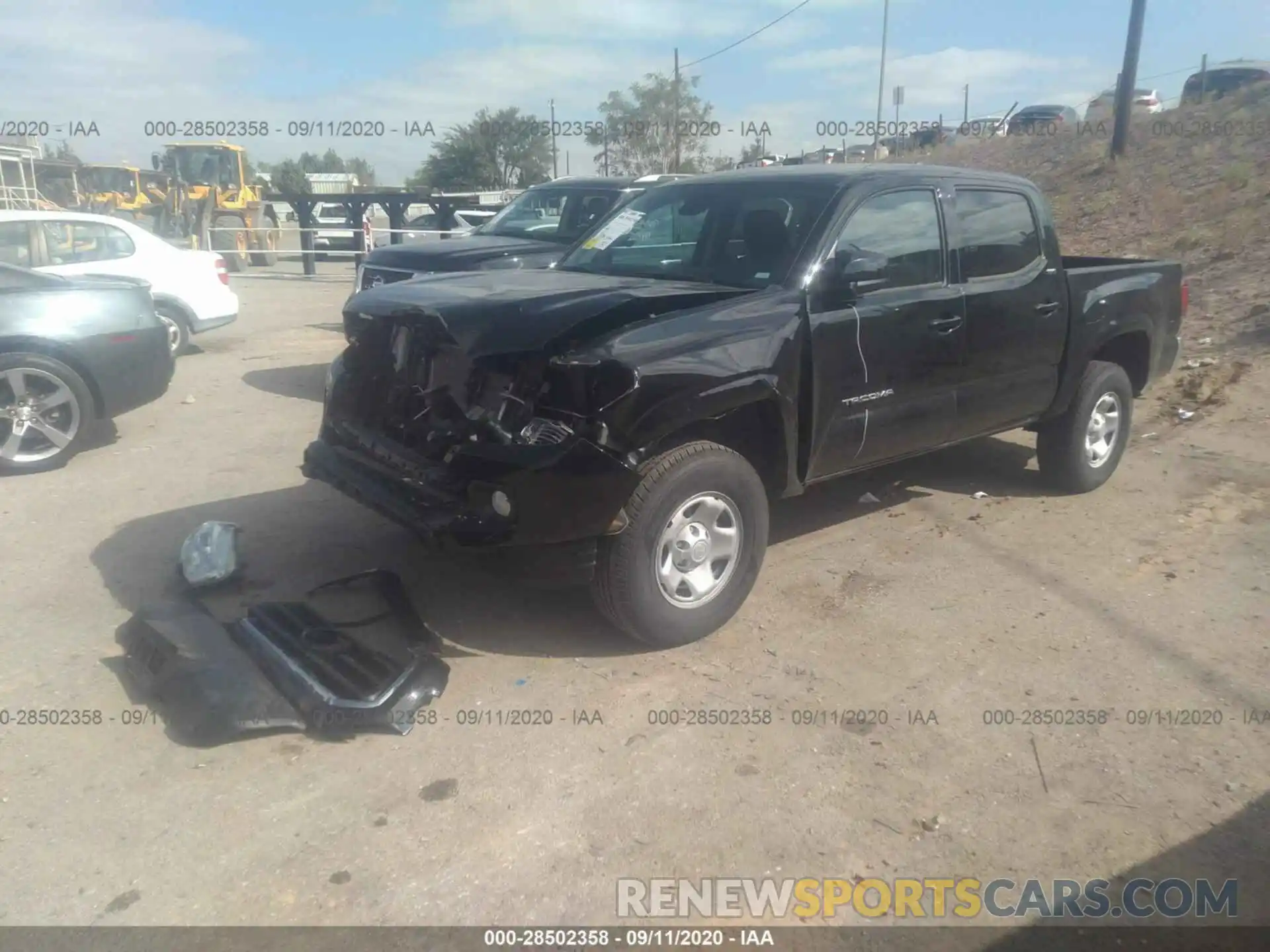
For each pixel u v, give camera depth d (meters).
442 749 3.69
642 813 3.35
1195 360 9.73
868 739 3.75
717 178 5.59
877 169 5.25
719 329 4.27
